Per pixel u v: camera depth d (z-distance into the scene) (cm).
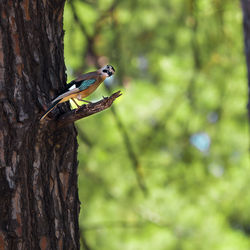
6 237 442
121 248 1236
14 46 476
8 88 464
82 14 1107
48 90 496
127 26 1312
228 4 1265
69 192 493
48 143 481
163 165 1328
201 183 1355
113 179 1240
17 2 486
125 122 1296
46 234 465
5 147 453
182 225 1322
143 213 1280
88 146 1198
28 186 461
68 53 1012
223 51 1327
